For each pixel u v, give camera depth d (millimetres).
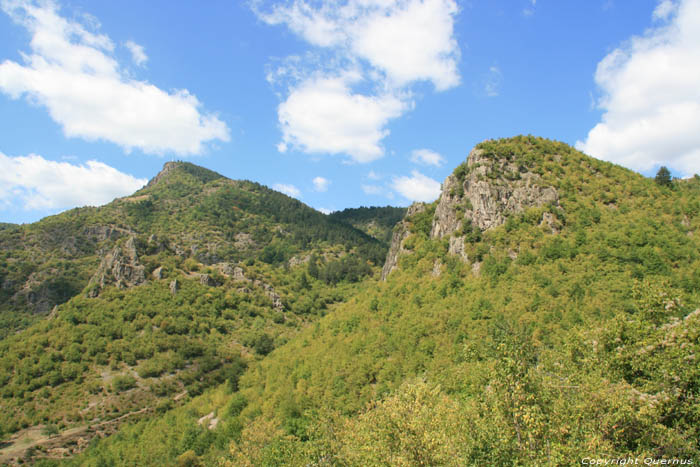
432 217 105875
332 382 75500
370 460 35125
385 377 70562
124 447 84312
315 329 100688
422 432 31781
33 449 85438
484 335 65000
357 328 87938
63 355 111312
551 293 70000
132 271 149750
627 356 33625
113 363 112500
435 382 59594
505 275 77625
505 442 27578
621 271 70938
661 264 69188
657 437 27125
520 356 29875
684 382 29438
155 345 122750
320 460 49969
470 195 94500
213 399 97688
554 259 77375
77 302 131125
